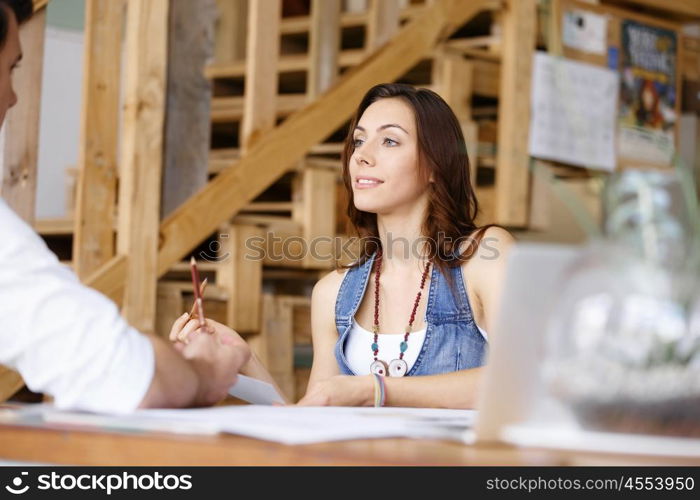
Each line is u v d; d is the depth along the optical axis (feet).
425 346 7.30
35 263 4.07
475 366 7.32
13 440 3.62
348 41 15.71
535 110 14.82
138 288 10.54
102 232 10.51
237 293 12.03
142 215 10.59
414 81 15.30
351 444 3.27
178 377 4.28
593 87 15.43
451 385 6.26
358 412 4.64
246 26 19.12
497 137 15.07
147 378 4.13
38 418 3.96
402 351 7.32
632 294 3.11
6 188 9.74
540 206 14.88
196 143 11.44
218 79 15.21
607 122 15.58
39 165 17.99
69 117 18.45
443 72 14.20
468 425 3.96
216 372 4.62
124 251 10.47
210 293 11.80
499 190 14.71
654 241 3.10
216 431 3.48
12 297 4.02
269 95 12.07
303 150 12.50
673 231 3.11
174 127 11.19
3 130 9.71
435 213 7.43
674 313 3.07
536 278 3.15
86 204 10.34
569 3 15.35
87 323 4.07
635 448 3.08
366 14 14.55
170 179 11.17
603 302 3.13
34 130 9.91
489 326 7.27
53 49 18.21
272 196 14.23
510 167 14.62
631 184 3.16
